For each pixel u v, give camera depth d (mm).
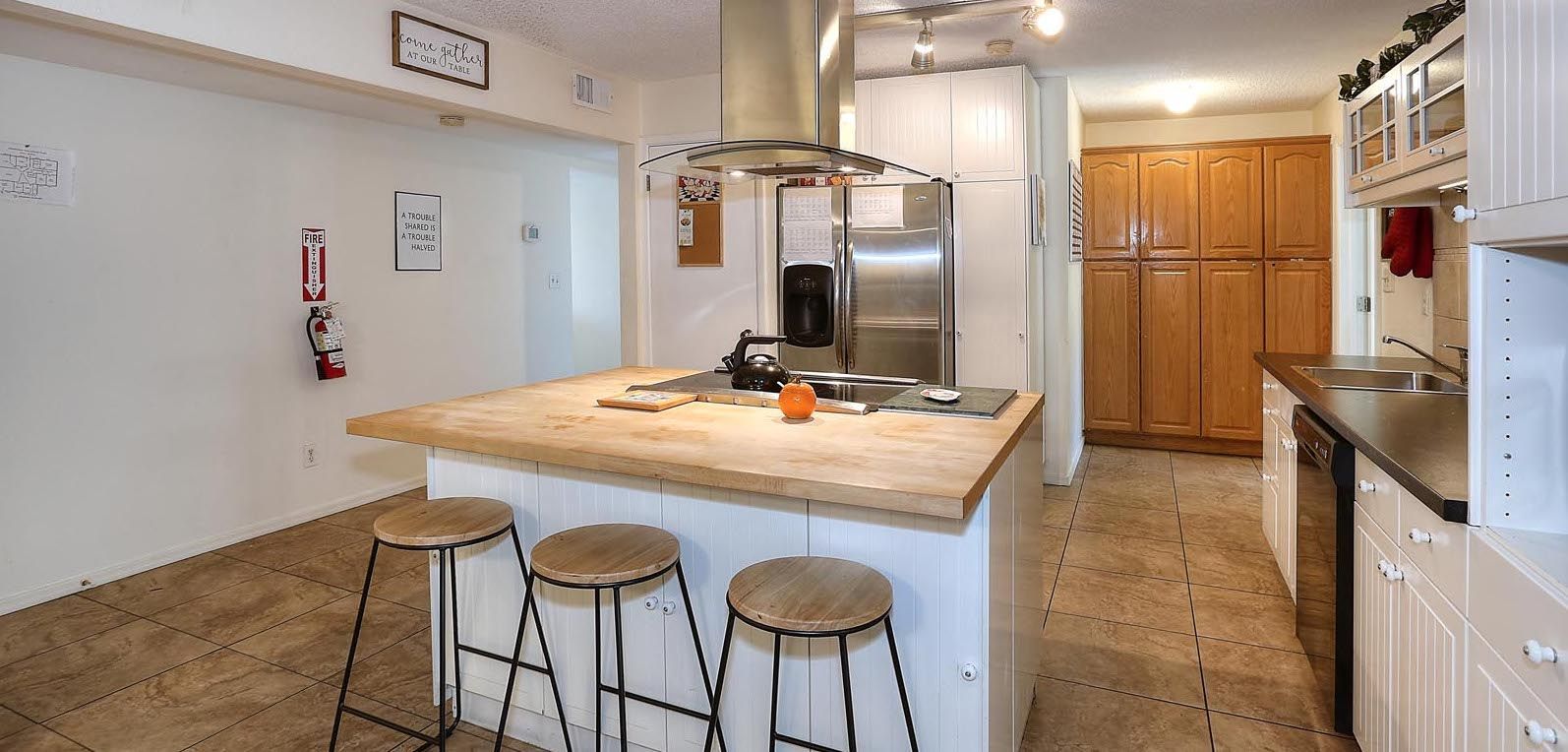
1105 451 5582
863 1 3318
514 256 5438
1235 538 3801
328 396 4277
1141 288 5441
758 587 1602
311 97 3852
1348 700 2164
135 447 3482
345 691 2125
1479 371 1313
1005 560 1891
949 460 1724
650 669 2055
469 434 2057
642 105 4699
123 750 2184
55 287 3213
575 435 2033
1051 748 2160
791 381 2633
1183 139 5668
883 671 1795
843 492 1541
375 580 3408
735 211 4594
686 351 4777
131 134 3428
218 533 3805
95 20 2227
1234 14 3451
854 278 4246
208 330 3732
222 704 2422
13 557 3117
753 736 1938
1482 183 1283
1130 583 3291
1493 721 1270
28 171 3113
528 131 4781
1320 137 4965
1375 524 1912
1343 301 4902
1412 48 2527
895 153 4426
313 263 4172
